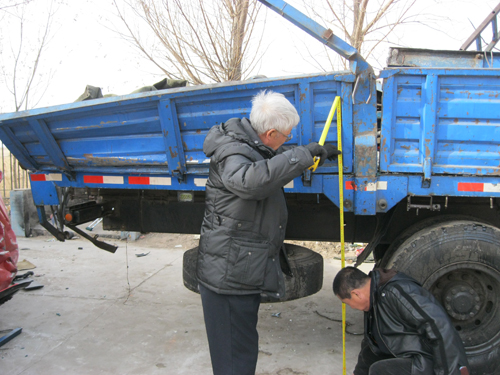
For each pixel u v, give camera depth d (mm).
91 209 3783
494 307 2857
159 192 3775
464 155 2715
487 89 2621
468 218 2979
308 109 2725
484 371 2816
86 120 3191
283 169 1948
